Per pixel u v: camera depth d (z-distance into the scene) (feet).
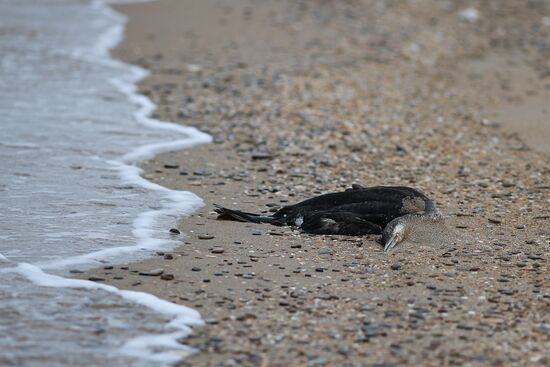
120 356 28.02
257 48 81.10
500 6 103.14
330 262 36.32
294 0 102.32
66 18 93.61
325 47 81.82
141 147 53.26
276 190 45.98
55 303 31.91
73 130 56.44
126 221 41.01
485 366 27.53
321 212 40.34
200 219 41.57
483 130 59.77
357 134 56.90
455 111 64.49
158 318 30.83
